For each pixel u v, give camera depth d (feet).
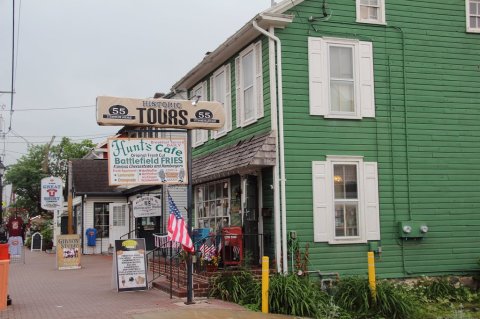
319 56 47.32
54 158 174.29
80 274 61.21
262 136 46.52
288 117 45.98
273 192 45.27
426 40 50.85
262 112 47.62
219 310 37.14
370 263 41.45
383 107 48.93
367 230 47.24
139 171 39.60
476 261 50.01
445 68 51.13
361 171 47.62
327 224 46.11
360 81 48.34
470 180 50.78
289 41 46.70
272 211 45.42
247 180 47.52
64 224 116.06
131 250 47.24
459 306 44.62
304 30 47.19
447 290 47.21
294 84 46.42
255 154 44.47
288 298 38.04
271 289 38.73
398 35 50.06
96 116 38.32
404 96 49.60
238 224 50.49
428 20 51.11
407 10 50.57
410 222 48.19
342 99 48.11
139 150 39.73
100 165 104.42
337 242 46.19
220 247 45.68
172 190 75.41
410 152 49.26
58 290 47.98
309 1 47.60
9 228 93.20
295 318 36.52
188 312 36.22
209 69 60.39
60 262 67.62
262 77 47.88
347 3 48.73
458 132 50.88
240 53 52.44
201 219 61.67
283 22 45.98
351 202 47.39
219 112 41.39
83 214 96.78
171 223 39.52
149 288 47.75
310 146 46.32
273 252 44.98
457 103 51.16
